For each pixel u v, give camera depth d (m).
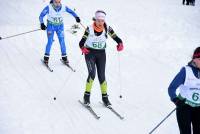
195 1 45.50
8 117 14.72
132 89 18.67
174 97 11.04
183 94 11.20
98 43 15.30
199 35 30.02
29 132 13.73
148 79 20.23
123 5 40.78
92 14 34.88
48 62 21.34
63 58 21.25
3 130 13.68
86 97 16.11
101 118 15.35
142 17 35.31
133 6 40.62
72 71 20.47
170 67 22.36
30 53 22.75
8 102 16.02
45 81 18.77
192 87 10.99
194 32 30.88
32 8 35.34
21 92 17.17
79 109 16.03
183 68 11.02
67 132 14.02
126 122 15.20
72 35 27.09
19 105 15.84
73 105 16.36
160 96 18.05
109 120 15.24
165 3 43.66
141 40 27.44
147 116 15.88
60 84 18.56
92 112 15.72
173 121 15.59
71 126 14.51
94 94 17.59
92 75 15.74
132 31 29.80
